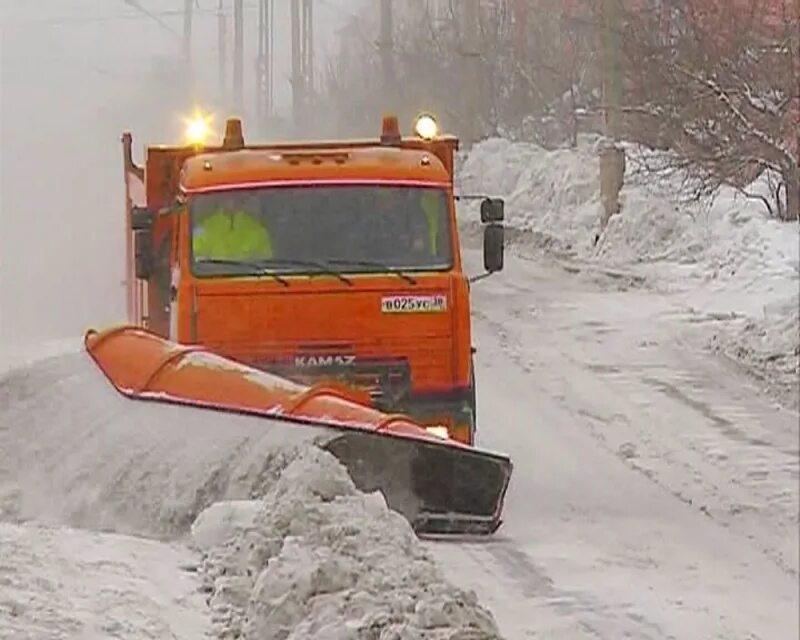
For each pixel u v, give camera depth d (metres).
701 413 60.38
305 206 45.25
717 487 49.66
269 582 27.28
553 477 50.66
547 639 32.75
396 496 38.16
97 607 26.52
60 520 36.75
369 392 44.44
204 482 36.03
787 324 73.38
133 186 60.12
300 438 36.56
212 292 44.50
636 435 56.97
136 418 38.06
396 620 25.55
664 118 88.88
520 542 41.44
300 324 44.53
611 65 104.50
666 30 94.06
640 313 80.75
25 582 27.39
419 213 45.47
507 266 98.50
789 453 54.25
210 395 38.28
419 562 29.33
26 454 38.78
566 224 113.88
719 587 38.28
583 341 74.12
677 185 103.62
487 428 57.84
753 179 99.44
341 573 27.42
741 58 84.56
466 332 44.91
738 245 93.50
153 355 39.81
